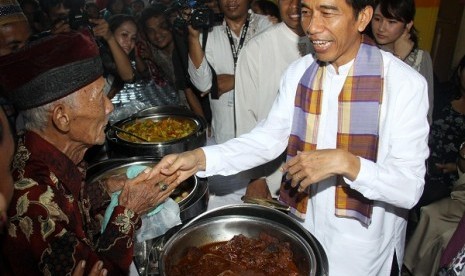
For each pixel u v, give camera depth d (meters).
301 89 1.26
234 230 1.21
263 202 1.36
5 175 0.61
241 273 1.09
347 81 1.16
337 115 1.19
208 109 2.72
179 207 1.26
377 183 1.03
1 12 1.50
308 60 1.29
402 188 1.06
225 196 1.67
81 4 2.37
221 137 2.39
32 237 0.82
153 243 1.18
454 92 2.30
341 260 1.30
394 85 1.11
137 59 2.70
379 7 2.10
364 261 1.27
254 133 1.35
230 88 2.25
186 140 1.71
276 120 1.34
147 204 1.10
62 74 0.86
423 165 1.11
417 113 1.10
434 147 2.32
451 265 1.05
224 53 2.31
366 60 1.14
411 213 2.49
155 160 1.58
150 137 1.88
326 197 1.27
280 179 1.96
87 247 0.87
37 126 0.92
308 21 1.05
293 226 1.21
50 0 2.44
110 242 0.96
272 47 1.89
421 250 2.11
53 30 2.22
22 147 0.91
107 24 2.34
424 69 2.24
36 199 0.84
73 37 0.88
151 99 2.45
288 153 1.32
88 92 0.91
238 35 2.31
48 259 0.82
